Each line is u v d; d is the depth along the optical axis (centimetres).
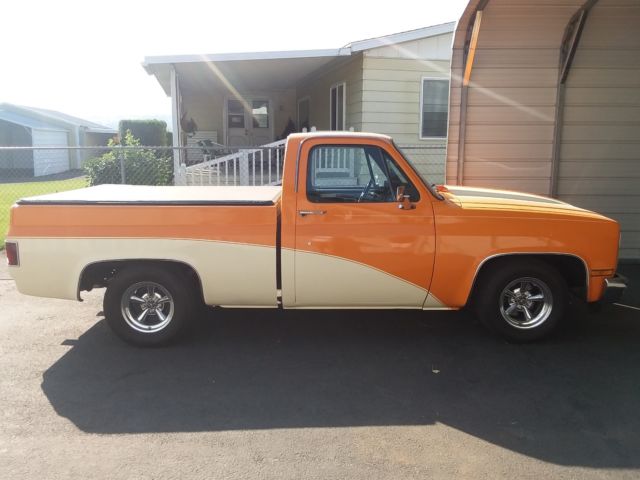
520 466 324
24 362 473
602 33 765
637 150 804
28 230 477
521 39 760
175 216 474
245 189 618
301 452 337
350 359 480
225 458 331
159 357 484
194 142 1814
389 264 480
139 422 373
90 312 609
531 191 803
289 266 477
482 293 500
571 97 787
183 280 496
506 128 787
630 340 523
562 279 498
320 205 474
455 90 774
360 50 1170
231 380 438
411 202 479
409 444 346
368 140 481
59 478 312
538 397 410
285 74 1443
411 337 532
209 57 1164
